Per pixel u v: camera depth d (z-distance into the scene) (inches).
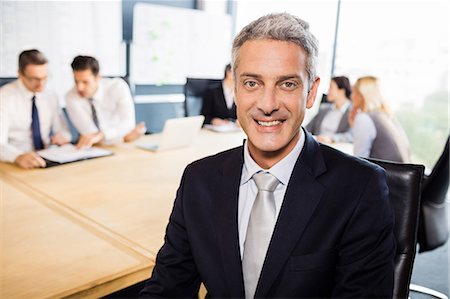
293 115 35.3
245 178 40.5
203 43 198.8
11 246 47.7
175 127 97.5
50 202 63.1
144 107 184.1
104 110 113.0
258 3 187.6
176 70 192.1
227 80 145.6
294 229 36.5
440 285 98.7
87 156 89.4
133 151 97.9
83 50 160.1
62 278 41.1
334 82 119.6
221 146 105.6
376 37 164.9
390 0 158.9
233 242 38.0
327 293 37.4
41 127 103.5
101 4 161.5
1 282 39.9
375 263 35.5
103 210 60.7
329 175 38.0
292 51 33.7
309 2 174.9
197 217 40.4
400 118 162.2
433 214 81.7
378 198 36.5
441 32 148.5
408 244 43.2
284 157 38.7
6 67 143.3
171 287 40.8
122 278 42.9
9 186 70.1
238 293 37.0
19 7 142.5
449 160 76.0
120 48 171.2
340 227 36.1
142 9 174.6
